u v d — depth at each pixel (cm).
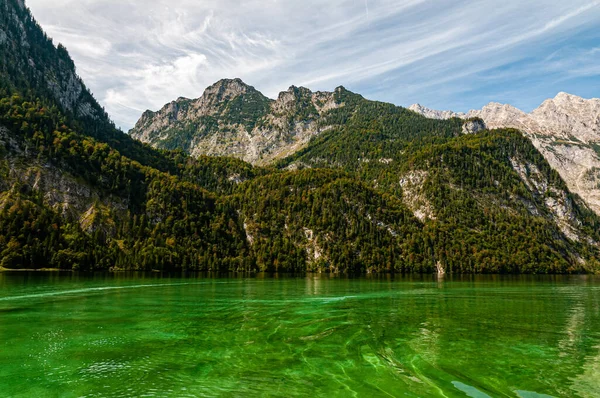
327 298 7288
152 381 2362
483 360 2883
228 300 6744
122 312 5169
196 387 2255
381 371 2533
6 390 2230
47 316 4784
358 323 4438
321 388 2216
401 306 6194
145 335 3700
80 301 6259
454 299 7400
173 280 12175
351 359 2817
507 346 3369
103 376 2461
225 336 3653
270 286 10569
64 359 2842
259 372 2512
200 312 5247
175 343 3353
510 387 2298
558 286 11819
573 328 4338
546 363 2827
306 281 13325
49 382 2358
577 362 2869
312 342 3384
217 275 16800
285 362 2738
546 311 5772
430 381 2361
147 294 7581
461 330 4116
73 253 16825
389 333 3862
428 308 5959
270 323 4403
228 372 2519
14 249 15662
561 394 2202
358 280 14488
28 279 11094
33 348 3172
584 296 8319
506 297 7962
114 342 3391
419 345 3338
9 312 5091
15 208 17388
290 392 2158
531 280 15775
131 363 2736
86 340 3469
